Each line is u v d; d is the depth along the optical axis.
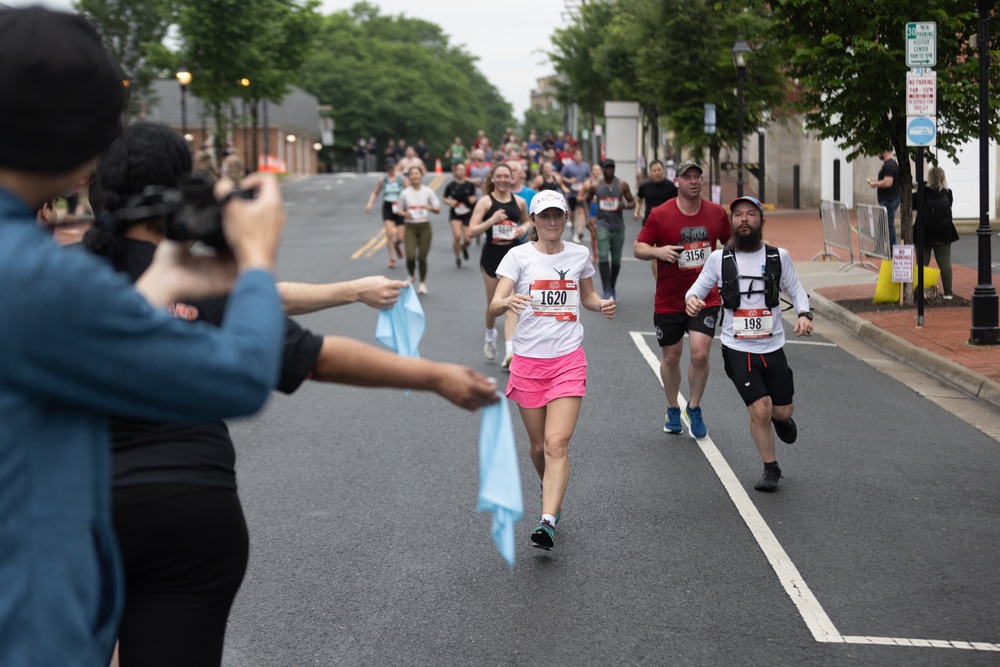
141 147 2.86
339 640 4.99
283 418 9.52
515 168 16.03
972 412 9.95
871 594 5.62
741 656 4.85
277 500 7.18
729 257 7.46
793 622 5.24
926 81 13.70
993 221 27.08
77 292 1.67
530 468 8.02
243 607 5.38
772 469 7.44
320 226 31.59
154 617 2.62
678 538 6.47
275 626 5.15
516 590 5.62
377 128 107.69
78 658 1.81
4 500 1.72
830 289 17.64
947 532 6.63
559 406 6.36
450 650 4.89
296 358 2.57
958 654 4.91
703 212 8.59
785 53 16.02
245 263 1.91
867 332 14.01
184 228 1.93
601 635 5.07
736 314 7.42
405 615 5.29
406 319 3.56
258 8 45.19
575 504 7.14
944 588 5.71
